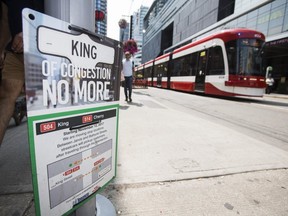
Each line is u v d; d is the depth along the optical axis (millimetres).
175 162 2469
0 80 1215
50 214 1020
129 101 7746
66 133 1030
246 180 2115
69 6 1025
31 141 873
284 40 19453
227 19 29641
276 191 1931
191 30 43625
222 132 3959
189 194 1824
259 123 5156
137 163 2395
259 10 23062
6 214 1473
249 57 9750
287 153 2980
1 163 2244
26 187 1803
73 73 1021
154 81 22250
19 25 1238
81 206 1263
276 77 24062
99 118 1241
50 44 895
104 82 1241
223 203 1716
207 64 11492
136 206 1629
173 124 4418
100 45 1173
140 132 3676
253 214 1594
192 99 10156
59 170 1026
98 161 1293
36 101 867
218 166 2410
